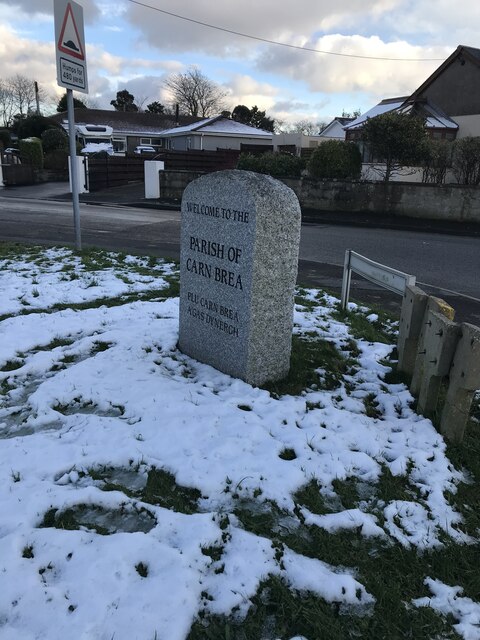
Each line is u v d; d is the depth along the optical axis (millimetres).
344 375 4551
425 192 16516
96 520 2613
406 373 4492
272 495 2812
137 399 3783
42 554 2318
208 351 4441
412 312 4234
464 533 2689
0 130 46188
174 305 6090
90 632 1960
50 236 11445
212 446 3219
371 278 5574
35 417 3535
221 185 3949
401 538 2594
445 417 3523
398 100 32438
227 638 2016
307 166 19578
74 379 4043
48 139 39500
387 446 3412
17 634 1942
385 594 2246
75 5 7441
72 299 6254
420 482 3070
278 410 3713
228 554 2404
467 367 3244
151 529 2553
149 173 20547
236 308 4043
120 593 2131
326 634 2049
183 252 4512
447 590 2311
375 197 17328
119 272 7688
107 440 3252
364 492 2961
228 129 41344
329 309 6406
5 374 4145
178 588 2164
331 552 2473
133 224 13820
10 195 21719
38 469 2947
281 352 4227
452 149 18516
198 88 73625
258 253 3801
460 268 9797
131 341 4840
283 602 2178
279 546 2480
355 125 29750
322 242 12359
